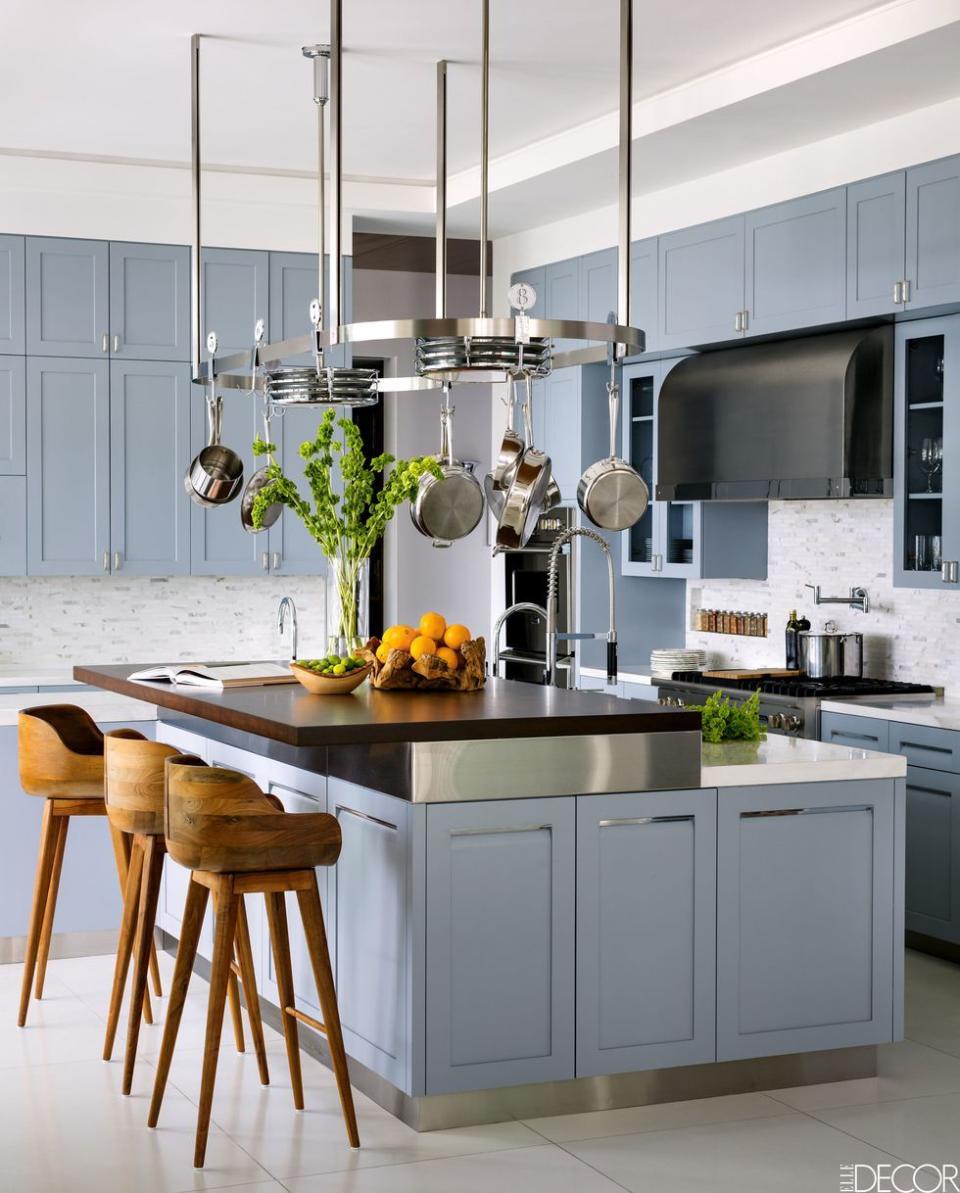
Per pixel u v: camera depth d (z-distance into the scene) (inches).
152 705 218.8
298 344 164.2
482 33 186.2
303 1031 176.2
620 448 294.8
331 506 182.4
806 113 218.4
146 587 299.4
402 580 334.3
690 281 264.4
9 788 212.2
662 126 226.8
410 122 242.2
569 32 196.9
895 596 250.5
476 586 342.3
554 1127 151.6
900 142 220.2
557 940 151.4
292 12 189.6
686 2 185.6
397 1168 141.2
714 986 157.9
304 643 311.1
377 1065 153.9
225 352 284.4
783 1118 154.2
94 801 187.3
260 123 243.8
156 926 220.7
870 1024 164.9
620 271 169.5
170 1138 148.8
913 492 227.5
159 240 280.2
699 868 156.9
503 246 321.1
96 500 280.2
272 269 286.5
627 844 154.1
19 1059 172.6
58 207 273.7
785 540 276.5
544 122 241.8
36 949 185.8
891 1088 163.5
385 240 313.0
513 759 148.6
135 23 193.8
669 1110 156.6
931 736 213.9
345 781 159.2
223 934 143.5
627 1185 137.1
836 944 163.2
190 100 229.8
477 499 178.7
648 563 290.5
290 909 174.1
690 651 282.4
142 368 281.4
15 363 273.4
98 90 224.5
